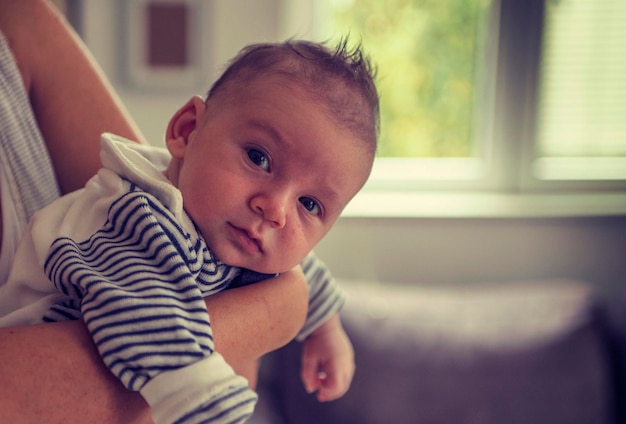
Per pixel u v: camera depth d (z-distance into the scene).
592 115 2.46
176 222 0.65
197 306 0.58
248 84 0.73
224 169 0.69
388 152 2.50
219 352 0.61
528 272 2.30
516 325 1.91
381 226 2.24
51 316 0.62
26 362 0.49
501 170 2.45
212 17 2.16
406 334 1.90
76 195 0.71
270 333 0.69
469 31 2.44
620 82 2.44
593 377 1.86
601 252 2.31
